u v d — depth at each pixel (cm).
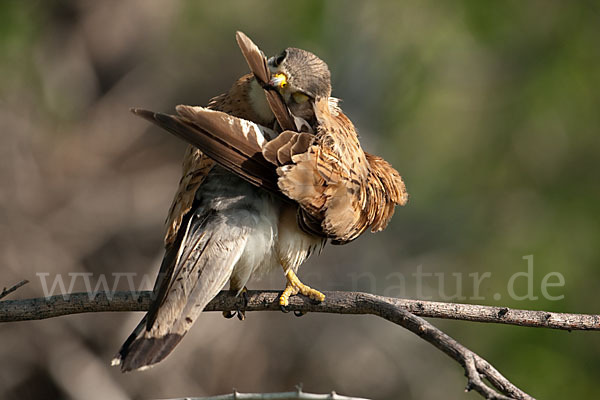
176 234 660
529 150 1468
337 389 1395
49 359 1380
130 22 1798
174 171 1625
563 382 1212
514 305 1338
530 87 1466
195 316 615
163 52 1780
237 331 1416
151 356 591
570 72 1435
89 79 1739
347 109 1589
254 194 669
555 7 1466
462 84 1548
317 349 1416
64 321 1402
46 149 1581
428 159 1530
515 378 1228
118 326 1407
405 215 1500
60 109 1634
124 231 1527
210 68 1767
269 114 705
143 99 1730
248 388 1391
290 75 688
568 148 1442
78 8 1777
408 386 1390
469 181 1491
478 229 1444
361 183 677
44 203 1523
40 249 1459
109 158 1623
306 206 636
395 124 1566
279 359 1411
